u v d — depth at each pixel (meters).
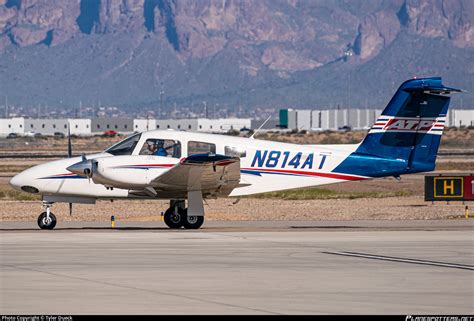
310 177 77.19
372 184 151.12
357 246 61.59
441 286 46.66
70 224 80.00
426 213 92.06
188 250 59.03
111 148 73.81
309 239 65.69
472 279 48.53
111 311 40.66
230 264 53.16
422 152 78.25
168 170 70.81
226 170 71.56
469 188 100.38
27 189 73.75
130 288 45.78
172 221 74.81
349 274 49.94
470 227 76.06
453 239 65.81
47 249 59.28
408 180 161.38
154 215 91.00
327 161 77.38
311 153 77.19
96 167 71.69
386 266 52.62
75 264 52.88
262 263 53.59
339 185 147.50
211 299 43.25
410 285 46.81
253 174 76.00
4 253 57.22
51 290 45.19
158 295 44.12
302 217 89.06
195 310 40.97
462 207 99.81
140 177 71.88
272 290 45.41
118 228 75.31
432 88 77.00
